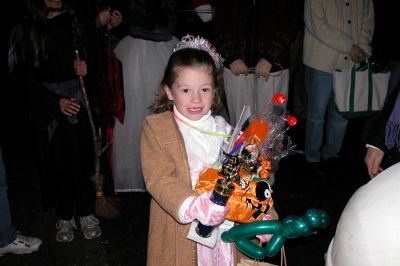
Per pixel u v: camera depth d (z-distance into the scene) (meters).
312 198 3.89
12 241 3.02
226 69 3.72
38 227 3.44
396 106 2.17
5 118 6.01
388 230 0.91
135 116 3.61
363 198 1.00
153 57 3.52
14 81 7.37
